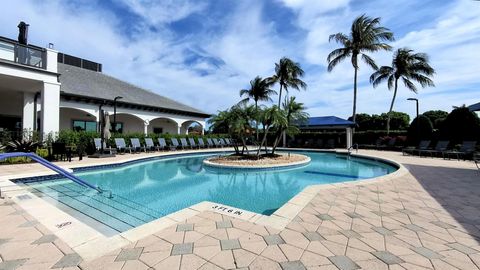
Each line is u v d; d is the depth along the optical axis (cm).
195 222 366
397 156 1473
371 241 310
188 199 646
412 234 333
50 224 353
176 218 382
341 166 1277
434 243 307
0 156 530
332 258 268
